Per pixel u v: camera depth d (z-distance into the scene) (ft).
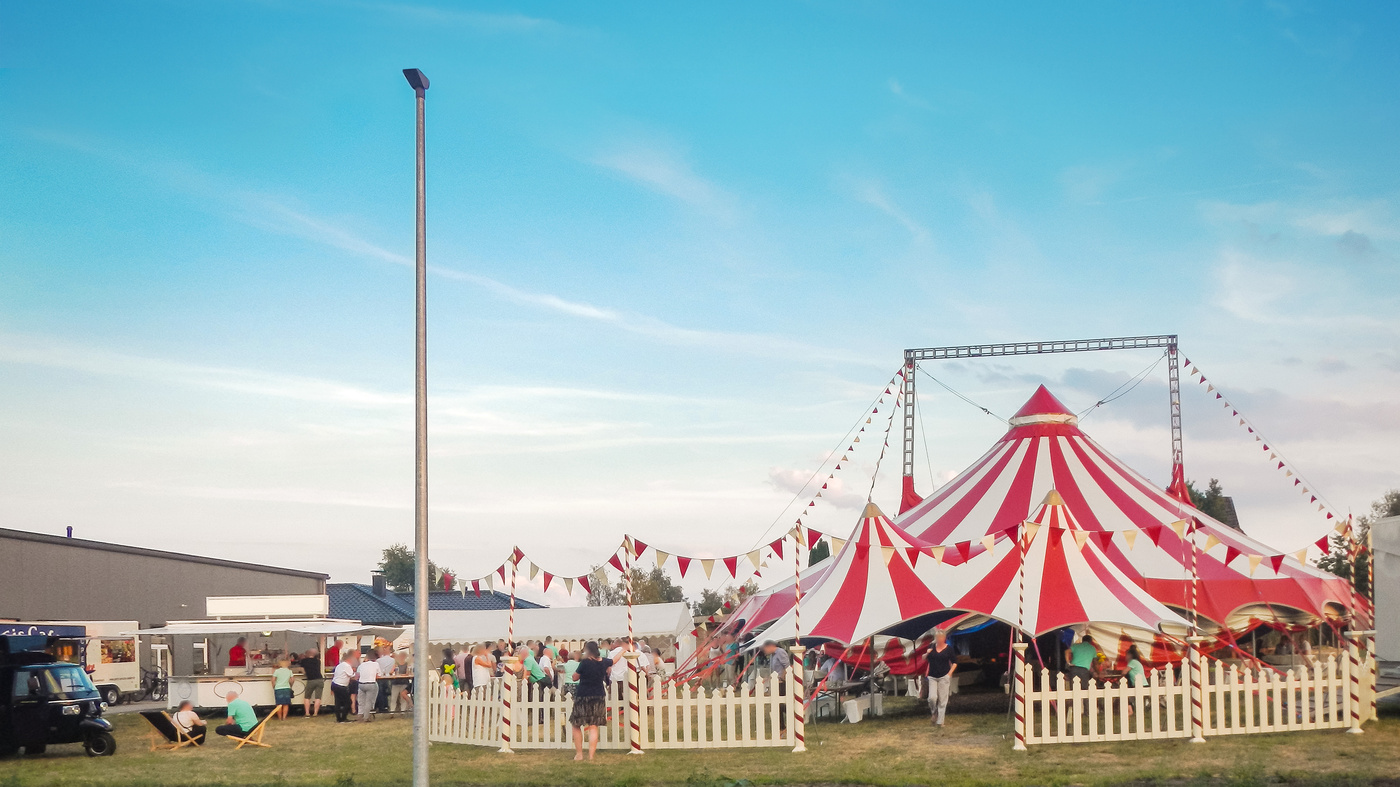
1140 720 48.73
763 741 50.55
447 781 44.37
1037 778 40.27
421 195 44.01
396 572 289.53
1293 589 71.15
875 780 40.78
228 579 131.95
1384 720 51.90
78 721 57.77
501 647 92.12
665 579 205.05
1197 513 79.46
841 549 57.72
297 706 86.28
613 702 51.44
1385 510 185.26
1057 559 59.57
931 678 56.80
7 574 92.89
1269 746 45.62
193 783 46.21
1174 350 111.45
